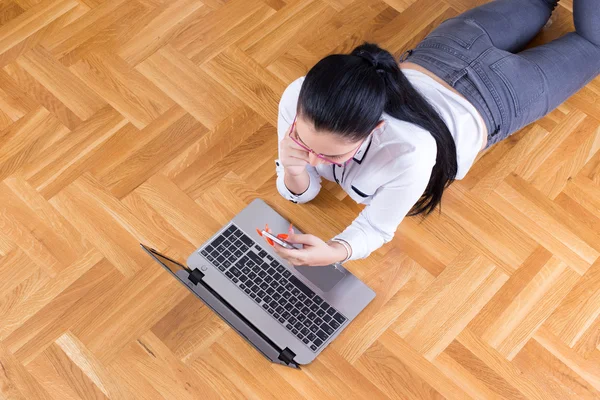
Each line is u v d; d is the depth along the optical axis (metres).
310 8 2.52
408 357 1.99
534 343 2.01
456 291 2.07
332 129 1.21
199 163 2.24
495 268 2.10
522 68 1.90
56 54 2.41
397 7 2.53
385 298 2.05
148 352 1.97
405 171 1.50
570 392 1.96
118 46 2.43
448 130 1.55
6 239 2.10
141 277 2.06
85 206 2.15
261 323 1.97
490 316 2.04
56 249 2.09
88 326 1.99
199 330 2.00
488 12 2.05
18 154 2.23
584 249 2.14
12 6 2.49
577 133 2.30
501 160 2.25
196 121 2.30
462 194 2.20
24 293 2.03
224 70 2.40
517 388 1.96
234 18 2.50
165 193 2.18
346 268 2.08
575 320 2.04
